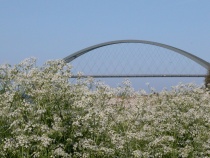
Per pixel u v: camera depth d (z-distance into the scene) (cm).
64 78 1277
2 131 1142
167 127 1448
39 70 1338
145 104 1702
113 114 1329
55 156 1094
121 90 1589
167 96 1816
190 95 1841
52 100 1223
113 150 1155
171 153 1337
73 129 1184
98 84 1378
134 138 1304
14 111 1127
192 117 1537
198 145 1435
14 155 1070
